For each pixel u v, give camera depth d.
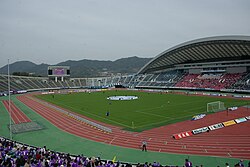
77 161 18.00
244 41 74.12
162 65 126.38
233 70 93.12
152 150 24.78
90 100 69.69
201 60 104.81
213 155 22.80
